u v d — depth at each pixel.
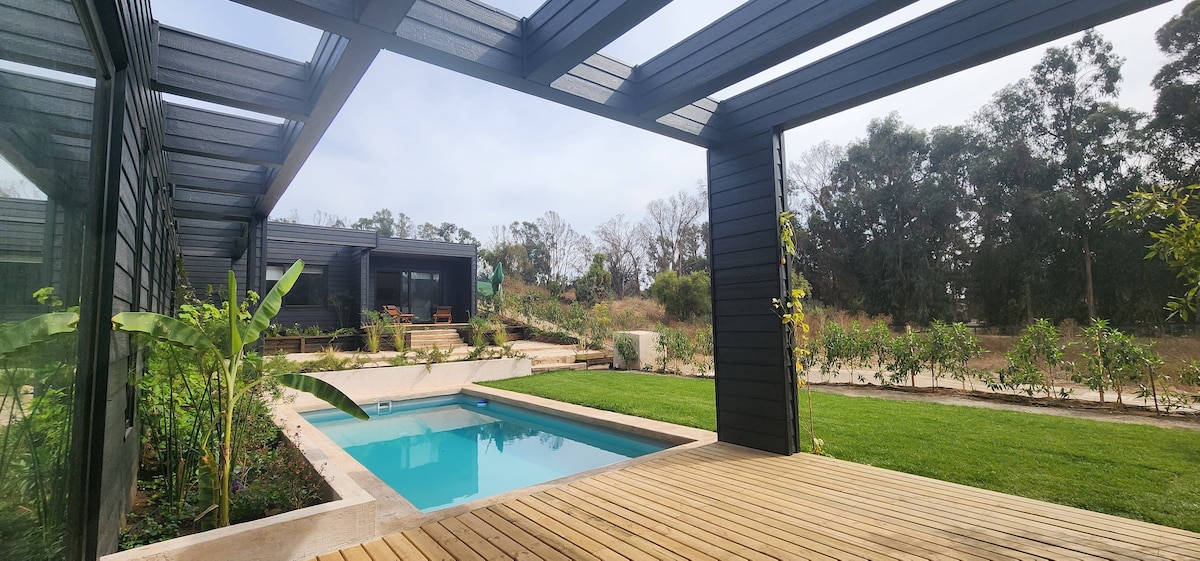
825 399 6.59
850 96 3.51
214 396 3.57
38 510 1.26
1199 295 2.16
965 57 2.90
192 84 3.19
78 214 1.52
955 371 7.13
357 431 6.75
